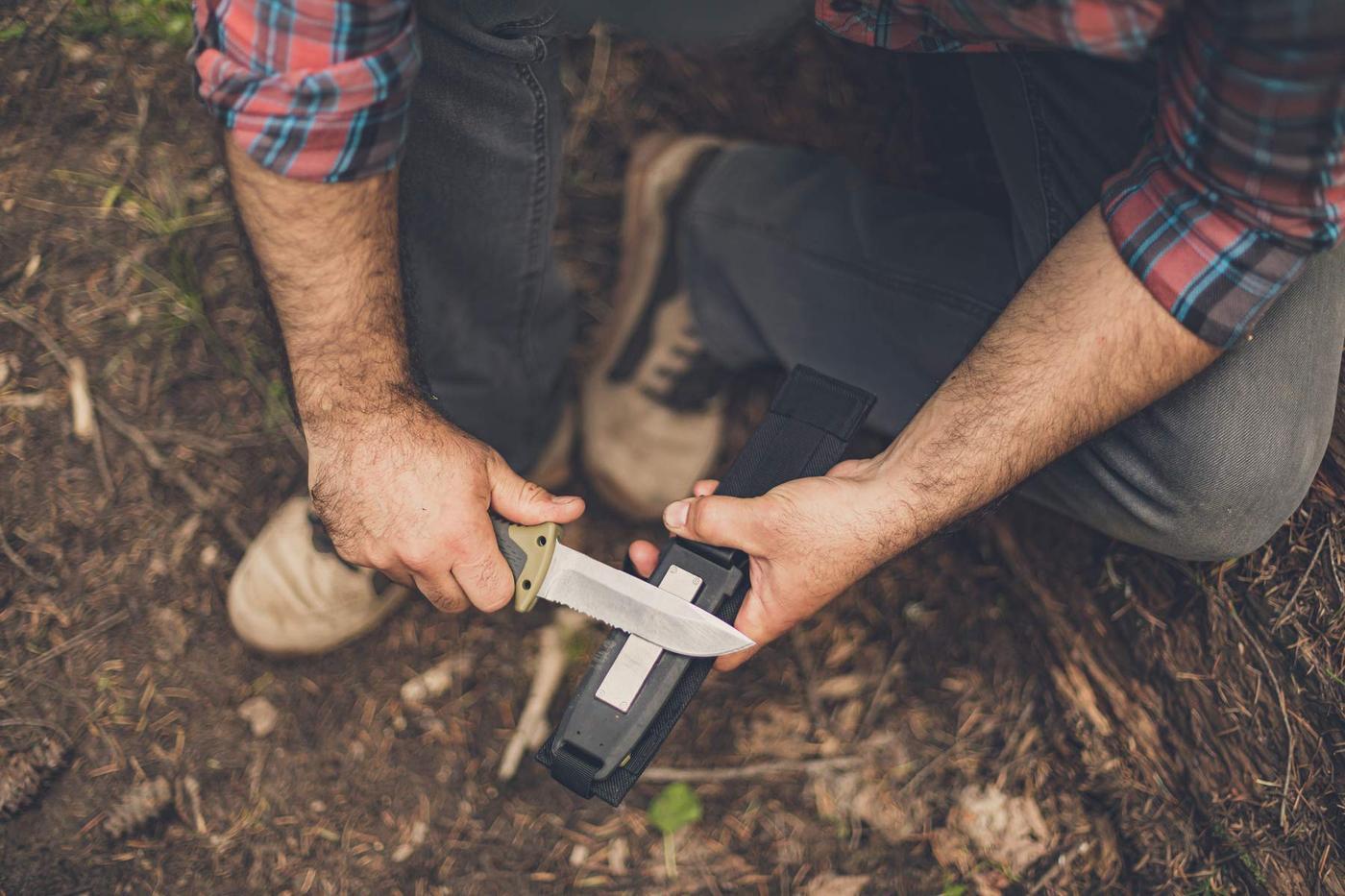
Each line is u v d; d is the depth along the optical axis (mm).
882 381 1929
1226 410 1455
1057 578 2068
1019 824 1990
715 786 2055
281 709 2008
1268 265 1196
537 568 1442
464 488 1375
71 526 1985
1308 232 1151
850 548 1395
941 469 1368
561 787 2039
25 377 2016
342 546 1417
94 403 2039
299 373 1347
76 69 2119
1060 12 1129
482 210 1583
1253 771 1758
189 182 2152
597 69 2482
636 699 1445
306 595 1946
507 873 1956
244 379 2133
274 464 2125
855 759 2082
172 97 2158
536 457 2168
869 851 2000
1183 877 1850
